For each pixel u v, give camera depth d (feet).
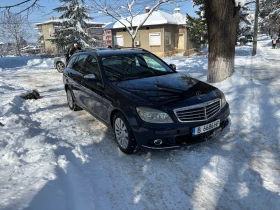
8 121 15.98
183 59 48.24
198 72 29.17
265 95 17.63
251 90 18.83
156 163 10.72
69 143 13.11
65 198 8.27
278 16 115.75
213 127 11.03
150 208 8.11
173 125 10.05
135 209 8.09
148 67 14.73
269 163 10.24
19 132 13.96
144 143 10.39
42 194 8.14
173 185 9.21
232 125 14.12
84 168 10.61
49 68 50.85
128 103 10.79
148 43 80.43
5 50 141.79
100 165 10.82
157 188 9.09
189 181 9.37
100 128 15.24
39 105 21.48
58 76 38.34
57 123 16.46
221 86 20.63
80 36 76.28
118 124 11.84
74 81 16.85
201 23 63.93
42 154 11.21
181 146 10.33
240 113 15.42
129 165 10.71
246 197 8.33
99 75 13.57
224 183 9.12
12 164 10.59
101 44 85.76
